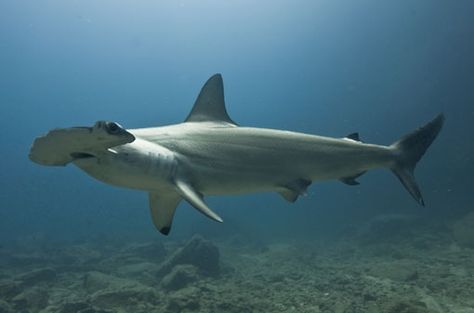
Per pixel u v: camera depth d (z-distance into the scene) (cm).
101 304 842
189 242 1323
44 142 362
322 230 3166
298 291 992
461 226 1758
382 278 1102
